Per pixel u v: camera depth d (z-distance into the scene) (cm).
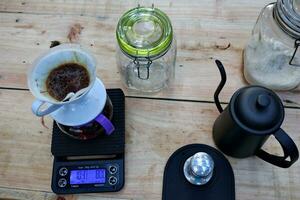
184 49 68
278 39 58
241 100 50
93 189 59
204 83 66
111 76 67
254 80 64
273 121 48
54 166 60
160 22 55
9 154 63
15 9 73
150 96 66
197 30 70
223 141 58
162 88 66
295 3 52
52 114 55
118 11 72
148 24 55
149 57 54
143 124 64
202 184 57
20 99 66
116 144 61
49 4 73
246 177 60
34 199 60
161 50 54
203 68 67
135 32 54
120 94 64
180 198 58
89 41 70
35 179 61
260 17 62
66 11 72
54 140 61
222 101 64
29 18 72
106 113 59
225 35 69
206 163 55
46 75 54
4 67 68
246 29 69
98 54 69
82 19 72
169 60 62
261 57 63
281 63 61
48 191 60
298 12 51
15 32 71
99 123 56
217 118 59
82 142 61
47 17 72
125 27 55
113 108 63
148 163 61
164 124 63
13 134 64
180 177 59
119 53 61
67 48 54
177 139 62
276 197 58
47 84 53
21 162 62
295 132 62
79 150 61
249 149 56
